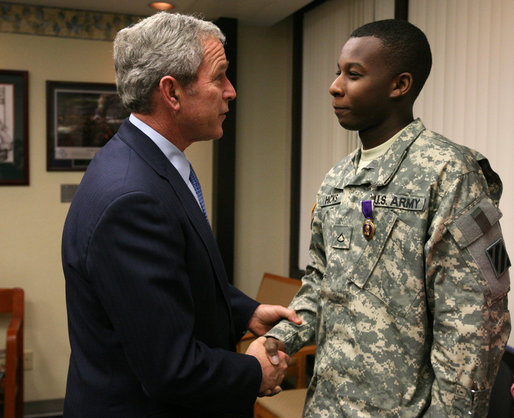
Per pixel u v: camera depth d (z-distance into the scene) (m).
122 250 1.03
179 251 1.10
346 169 1.30
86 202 1.09
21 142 3.61
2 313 3.54
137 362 1.04
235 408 1.17
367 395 1.13
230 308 1.28
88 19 3.68
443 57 2.55
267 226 4.13
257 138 4.06
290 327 1.38
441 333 1.06
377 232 1.15
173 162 1.21
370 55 1.14
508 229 2.20
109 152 1.17
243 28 3.96
